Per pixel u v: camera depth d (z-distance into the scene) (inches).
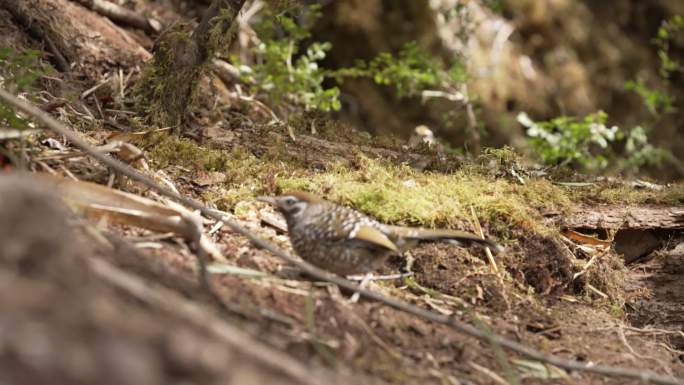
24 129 230.4
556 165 384.8
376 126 552.4
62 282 124.5
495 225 278.2
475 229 275.0
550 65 578.2
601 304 272.5
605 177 360.2
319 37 565.6
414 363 189.9
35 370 107.6
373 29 568.1
